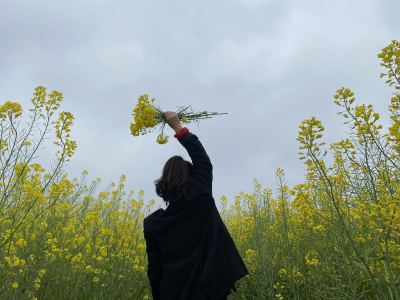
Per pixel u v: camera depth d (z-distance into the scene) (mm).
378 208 2957
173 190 2082
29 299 3510
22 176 3672
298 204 4445
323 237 4461
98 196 6375
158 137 2525
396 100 3133
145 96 2598
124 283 4613
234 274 1986
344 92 3334
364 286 3684
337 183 4230
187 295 1976
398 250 3232
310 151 3363
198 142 2229
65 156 3738
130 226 5383
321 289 4184
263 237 5574
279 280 5172
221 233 2080
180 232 2061
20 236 3789
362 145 3428
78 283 4000
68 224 4863
